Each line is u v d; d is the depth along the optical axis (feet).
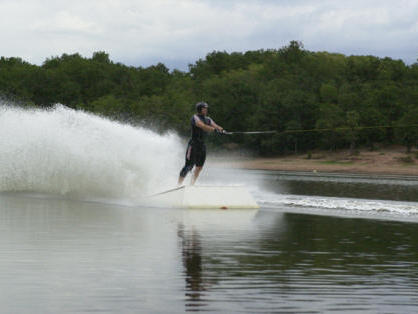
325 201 77.36
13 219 55.88
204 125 74.54
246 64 636.07
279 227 52.42
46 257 37.50
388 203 75.10
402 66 453.58
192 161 76.02
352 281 32.14
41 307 26.96
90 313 26.21
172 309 26.89
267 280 32.14
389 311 27.02
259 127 380.58
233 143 398.21
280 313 26.48
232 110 406.21
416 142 326.44
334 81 442.50
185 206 68.44
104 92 498.69
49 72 503.61
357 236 47.42
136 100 428.15
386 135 355.36
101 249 40.34
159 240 44.37
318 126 355.77
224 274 33.45
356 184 138.21
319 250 40.98
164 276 32.83
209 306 27.40
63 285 30.73
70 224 52.70
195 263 36.22
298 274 33.63
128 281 31.68
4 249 40.11
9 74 508.12
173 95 414.00
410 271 34.58
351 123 340.18
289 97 377.30
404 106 358.84
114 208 67.15
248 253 39.60
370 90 389.19
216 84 431.43
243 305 27.61
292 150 387.34
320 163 323.57
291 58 525.34
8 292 29.37
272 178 170.40
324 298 28.86
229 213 63.62
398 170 275.39
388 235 47.98
